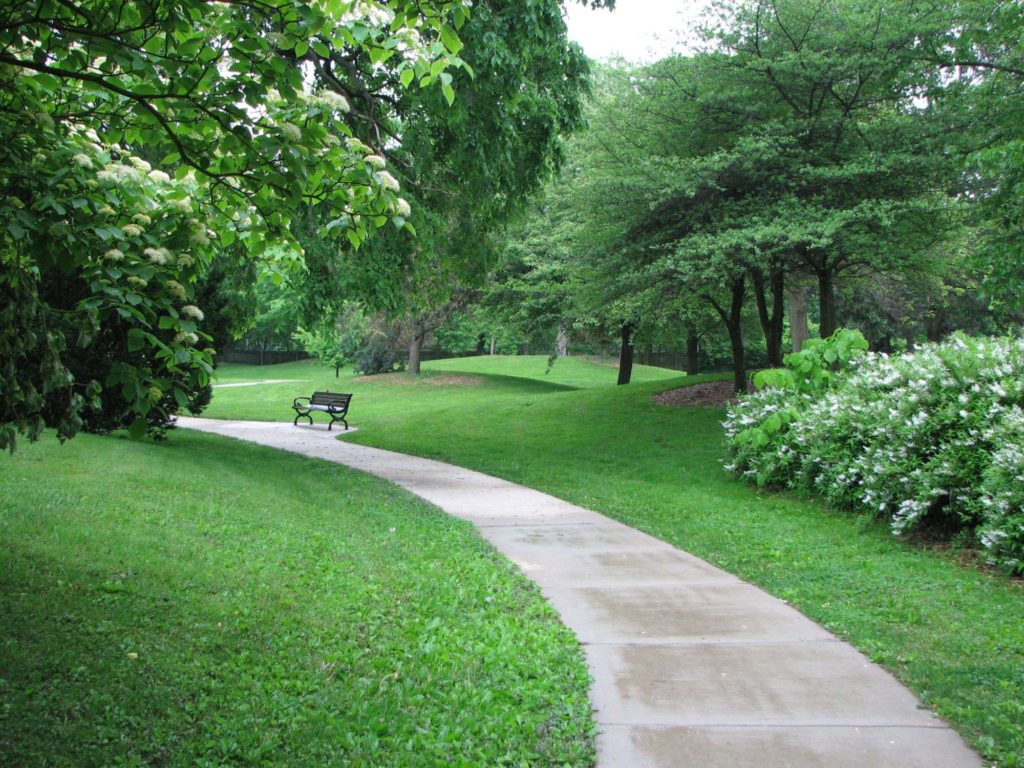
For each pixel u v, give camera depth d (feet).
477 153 39.40
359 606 18.92
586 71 45.57
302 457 51.37
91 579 17.94
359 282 41.16
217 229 15.64
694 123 53.78
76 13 12.70
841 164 50.14
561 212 75.31
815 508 34.65
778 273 57.26
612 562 25.62
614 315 71.10
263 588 19.25
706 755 12.53
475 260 48.73
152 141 14.66
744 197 53.06
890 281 70.13
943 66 47.19
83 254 12.60
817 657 16.88
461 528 30.45
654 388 76.59
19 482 26.55
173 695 13.14
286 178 13.38
